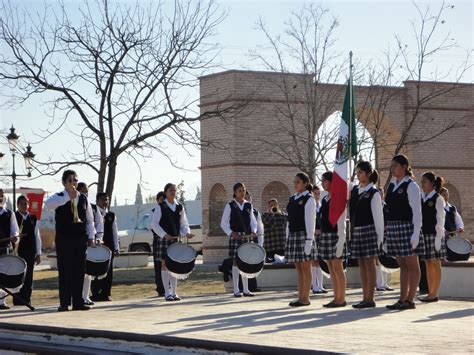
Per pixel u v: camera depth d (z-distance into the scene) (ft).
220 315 41.86
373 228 43.70
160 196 57.41
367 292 44.27
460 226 61.36
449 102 122.21
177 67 82.58
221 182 113.39
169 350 32.60
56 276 94.12
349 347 28.96
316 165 104.17
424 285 56.34
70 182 47.96
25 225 55.93
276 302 50.37
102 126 80.43
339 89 110.83
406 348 28.73
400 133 117.91
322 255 45.68
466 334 32.48
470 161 123.95
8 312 48.39
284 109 111.65
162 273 55.42
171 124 81.00
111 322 39.60
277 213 71.67
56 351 34.83
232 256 57.00
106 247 52.01
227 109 86.33
